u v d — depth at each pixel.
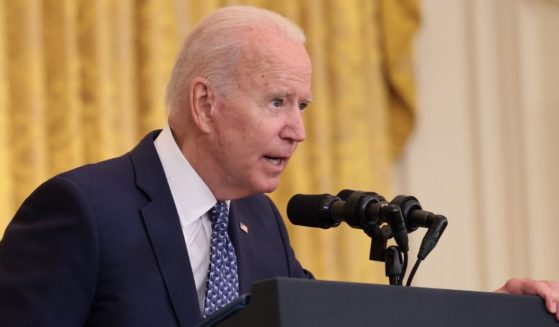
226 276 6.34
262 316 4.16
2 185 9.38
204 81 6.26
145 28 10.48
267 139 6.17
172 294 5.99
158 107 10.45
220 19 6.34
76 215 5.90
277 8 11.64
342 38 11.95
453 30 12.76
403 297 4.50
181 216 6.29
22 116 9.62
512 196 12.59
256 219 6.96
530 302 5.15
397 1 12.42
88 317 5.92
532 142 12.57
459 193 12.59
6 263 5.88
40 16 9.82
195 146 6.33
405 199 5.79
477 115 12.64
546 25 12.73
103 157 9.99
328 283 4.27
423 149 12.59
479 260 12.54
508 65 12.69
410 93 12.40
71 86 9.90
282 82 6.16
